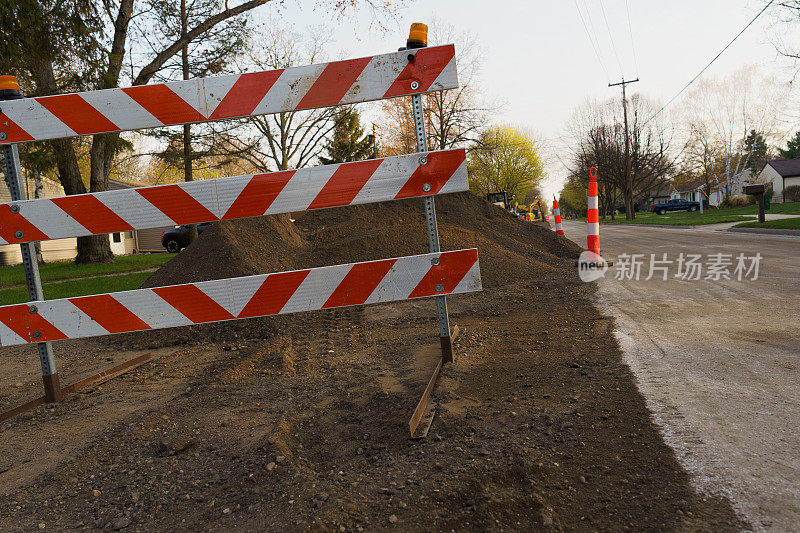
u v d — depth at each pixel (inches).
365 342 189.5
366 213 448.8
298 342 198.4
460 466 87.1
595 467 83.2
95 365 189.9
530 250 413.4
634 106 2101.4
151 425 120.7
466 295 270.7
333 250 313.4
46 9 548.1
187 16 779.4
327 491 84.1
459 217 452.1
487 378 132.2
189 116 134.0
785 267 302.7
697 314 190.5
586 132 2287.2
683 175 2581.2
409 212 451.5
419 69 128.0
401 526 72.5
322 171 130.2
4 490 96.6
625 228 1111.6
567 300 240.8
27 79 615.8
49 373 147.0
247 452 102.3
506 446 92.8
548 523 70.3
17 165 139.4
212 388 146.1
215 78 132.4
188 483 93.1
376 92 129.4
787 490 71.4
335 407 124.2
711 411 99.5
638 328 173.9
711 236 633.6
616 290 259.1
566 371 132.3
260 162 1196.5
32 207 137.6
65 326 140.1
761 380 115.0
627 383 119.1
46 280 568.7
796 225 631.8
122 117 135.1
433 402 117.8
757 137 2236.7
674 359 135.0
